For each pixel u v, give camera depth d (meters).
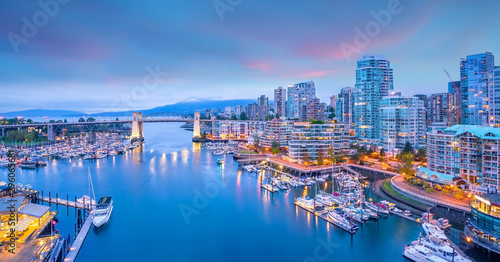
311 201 136.75
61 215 125.88
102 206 124.38
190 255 95.69
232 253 97.00
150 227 115.50
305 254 96.06
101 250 97.94
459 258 85.12
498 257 87.38
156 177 195.25
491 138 133.38
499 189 129.25
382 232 108.50
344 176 183.12
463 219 113.94
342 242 102.62
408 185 153.88
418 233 107.12
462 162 145.75
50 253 83.25
